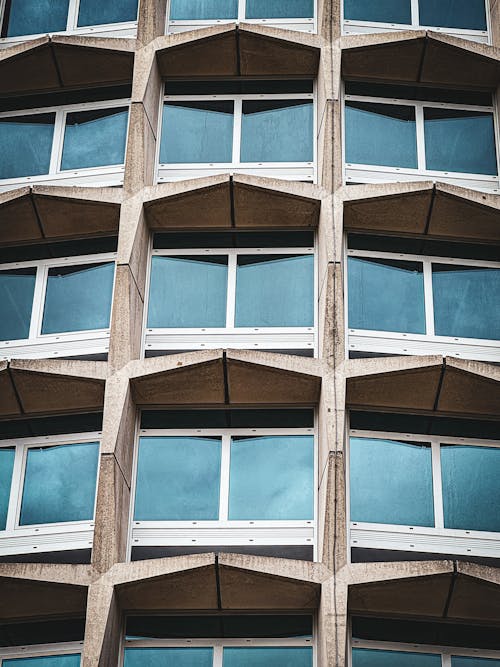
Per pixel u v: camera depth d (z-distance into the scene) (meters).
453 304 27.77
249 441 26.23
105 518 24.16
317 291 27.61
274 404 26.50
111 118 30.17
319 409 26.11
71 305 27.92
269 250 28.19
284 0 31.20
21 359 26.11
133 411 26.22
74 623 24.80
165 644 24.27
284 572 23.58
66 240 28.75
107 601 23.47
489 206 27.69
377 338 27.16
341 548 23.89
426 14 31.19
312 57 29.73
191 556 23.61
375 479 25.77
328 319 26.12
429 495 25.66
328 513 24.14
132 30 31.20
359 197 27.56
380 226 28.22
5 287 28.28
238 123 29.73
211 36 29.36
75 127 30.14
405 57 29.70
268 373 25.72
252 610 24.58
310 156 29.31
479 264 28.31
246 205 27.84
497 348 27.33
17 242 28.78
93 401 26.48
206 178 27.52
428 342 27.23
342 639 23.03
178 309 27.53
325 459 24.83
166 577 23.62
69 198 27.77
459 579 23.56
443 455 26.16
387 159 29.31
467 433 26.48
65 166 29.66
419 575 23.47
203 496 25.62
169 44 29.61
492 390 26.02
